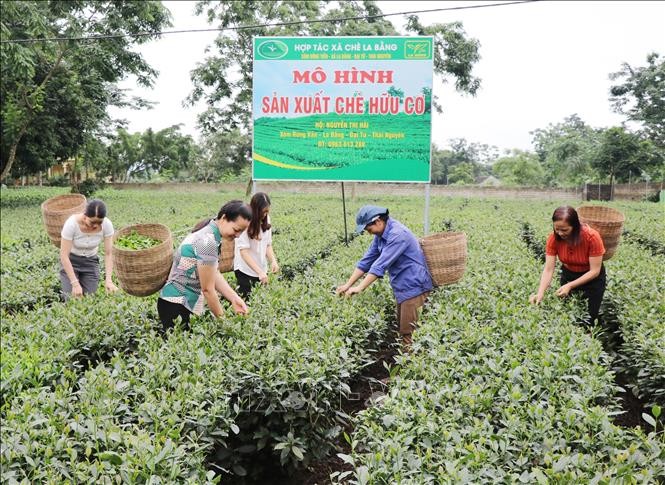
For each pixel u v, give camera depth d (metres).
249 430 5.02
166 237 6.85
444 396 4.10
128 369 4.83
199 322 5.99
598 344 5.10
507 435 3.48
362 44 12.43
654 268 8.95
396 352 7.70
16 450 3.30
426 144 12.44
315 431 5.15
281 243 13.55
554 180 48.84
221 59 27.09
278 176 12.95
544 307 6.73
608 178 25.14
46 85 28.11
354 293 7.10
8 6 21.30
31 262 11.72
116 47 25.78
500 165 63.97
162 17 25.70
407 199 36.66
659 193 19.61
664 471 3.20
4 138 27.92
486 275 8.41
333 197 37.88
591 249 6.86
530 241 15.55
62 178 55.12
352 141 12.66
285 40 12.62
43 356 5.07
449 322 5.84
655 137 15.95
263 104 12.81
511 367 4.50
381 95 12.47
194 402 3.98
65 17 24.11
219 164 47.84
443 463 3.32
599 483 2.93
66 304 7.16
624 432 3.53
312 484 5.17
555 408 3.92
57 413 3.80
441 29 26.12
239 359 4.86
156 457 3.22
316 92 12.65
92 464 3.23
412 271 7.25
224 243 7.86
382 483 3.18
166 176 58.06
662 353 5.05
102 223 8.05
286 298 7.00
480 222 18.95
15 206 30.25
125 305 6.80
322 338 5.51
